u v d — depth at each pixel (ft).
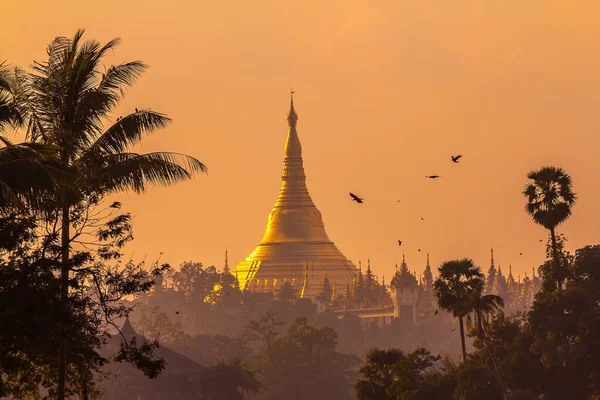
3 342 558.15
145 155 595.88
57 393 602.85
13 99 570.05
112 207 600.80
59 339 563.48
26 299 545.44
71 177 532.73
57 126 588.09
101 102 590.14
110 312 599.16
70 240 586.86
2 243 553.23
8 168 500.33
